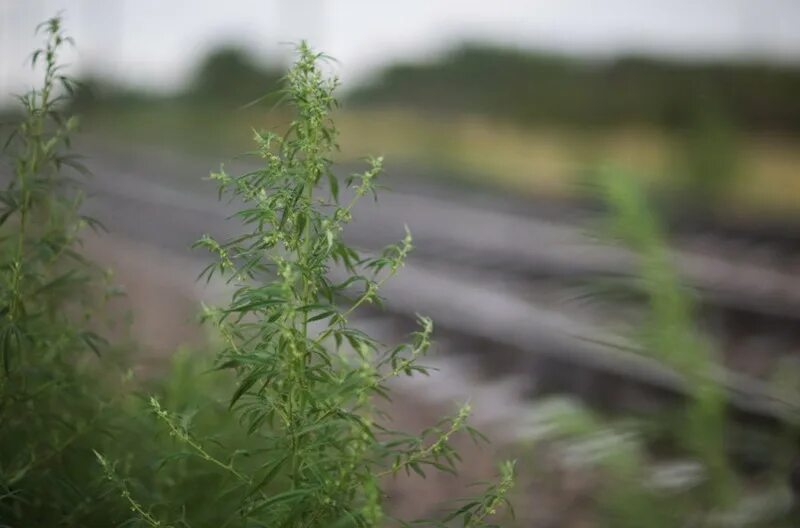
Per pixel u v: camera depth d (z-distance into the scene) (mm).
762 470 4527
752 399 6230
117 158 37594
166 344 8016
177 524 2576
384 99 50188
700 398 3518
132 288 12289
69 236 2938
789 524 3719
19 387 2818
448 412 7488
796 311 10430
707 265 13383
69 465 2895
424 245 16266
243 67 47531
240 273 2260
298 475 2289
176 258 15422
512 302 10844
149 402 2479
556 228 15414
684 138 21156
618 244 3312
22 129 2760
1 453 2732
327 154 2281
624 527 3596
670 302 3322
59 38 2754
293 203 2227
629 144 32875
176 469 3010
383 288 11523
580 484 5547
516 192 24734
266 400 2281
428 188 25984
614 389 7820
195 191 25594
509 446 6441
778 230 16453
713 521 3604
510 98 45750
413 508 5504
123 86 48781
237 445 3258
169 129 46281
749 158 24344
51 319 3072
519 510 5402
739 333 10195
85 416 3018
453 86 48844
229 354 2225
